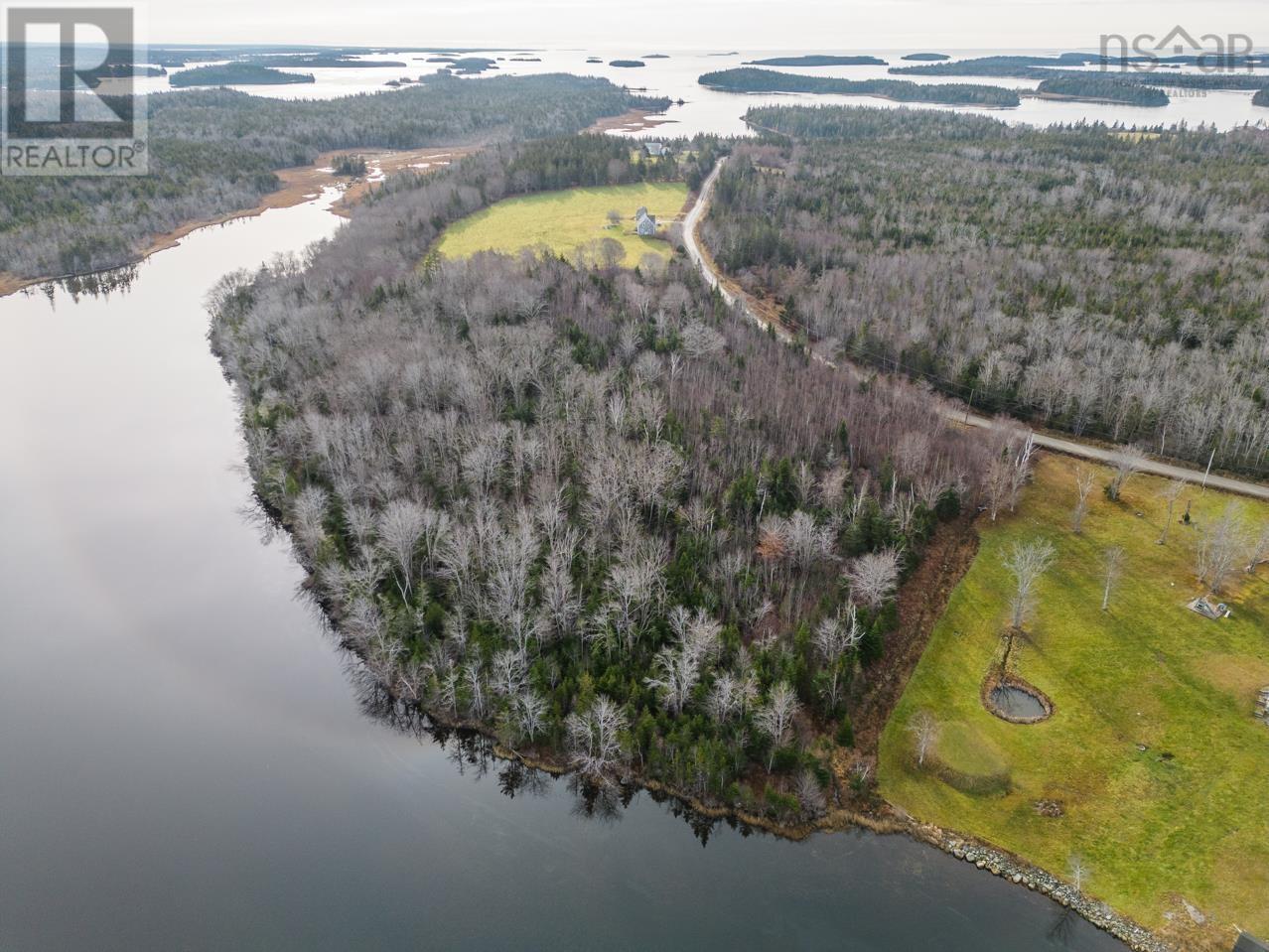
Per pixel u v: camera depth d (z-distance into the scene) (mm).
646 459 97250
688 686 72375
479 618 80625
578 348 126562
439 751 75062
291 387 123000
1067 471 111625
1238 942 57406
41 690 81250
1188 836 65500
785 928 59938
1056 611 88750
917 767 72062
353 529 90500
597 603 80562
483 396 112438
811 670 77938
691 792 69625
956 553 97125
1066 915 60812
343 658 85438
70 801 69688
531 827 68000
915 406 113938
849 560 89812
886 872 64125
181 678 83000
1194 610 87438
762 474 96750
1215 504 103562
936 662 82875
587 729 69938
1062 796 69250
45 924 60031
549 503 90000
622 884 63219
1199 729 74438
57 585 95875
